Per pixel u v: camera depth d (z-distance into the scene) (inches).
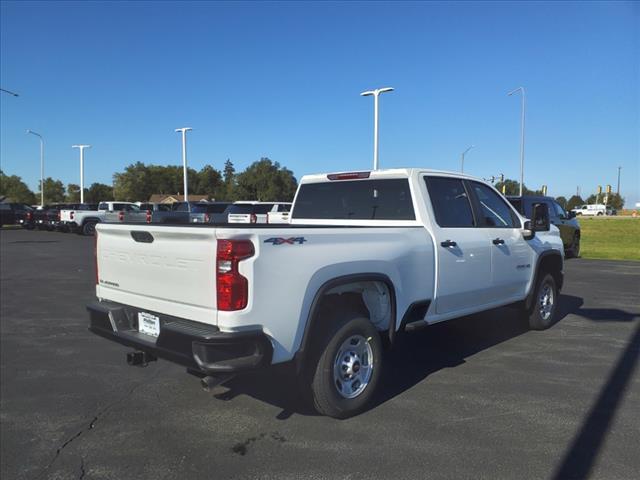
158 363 220.4
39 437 152.5
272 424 159.3
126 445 147.0
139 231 156.8
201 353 134.1
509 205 249.4
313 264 148.7
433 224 198.4
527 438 148.3
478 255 216.4
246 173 3868.1
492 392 184.5
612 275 500.7
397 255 176.7
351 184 223.8
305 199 242.2
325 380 155.6
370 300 181.0
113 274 173.5
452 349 239.6
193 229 139.3
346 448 143.3
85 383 196.5
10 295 379.2
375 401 176.6
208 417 165.0
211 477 129.4
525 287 256.2
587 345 246.4
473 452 140.3
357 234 163.9
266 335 138.9
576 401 175.8
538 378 199.5
